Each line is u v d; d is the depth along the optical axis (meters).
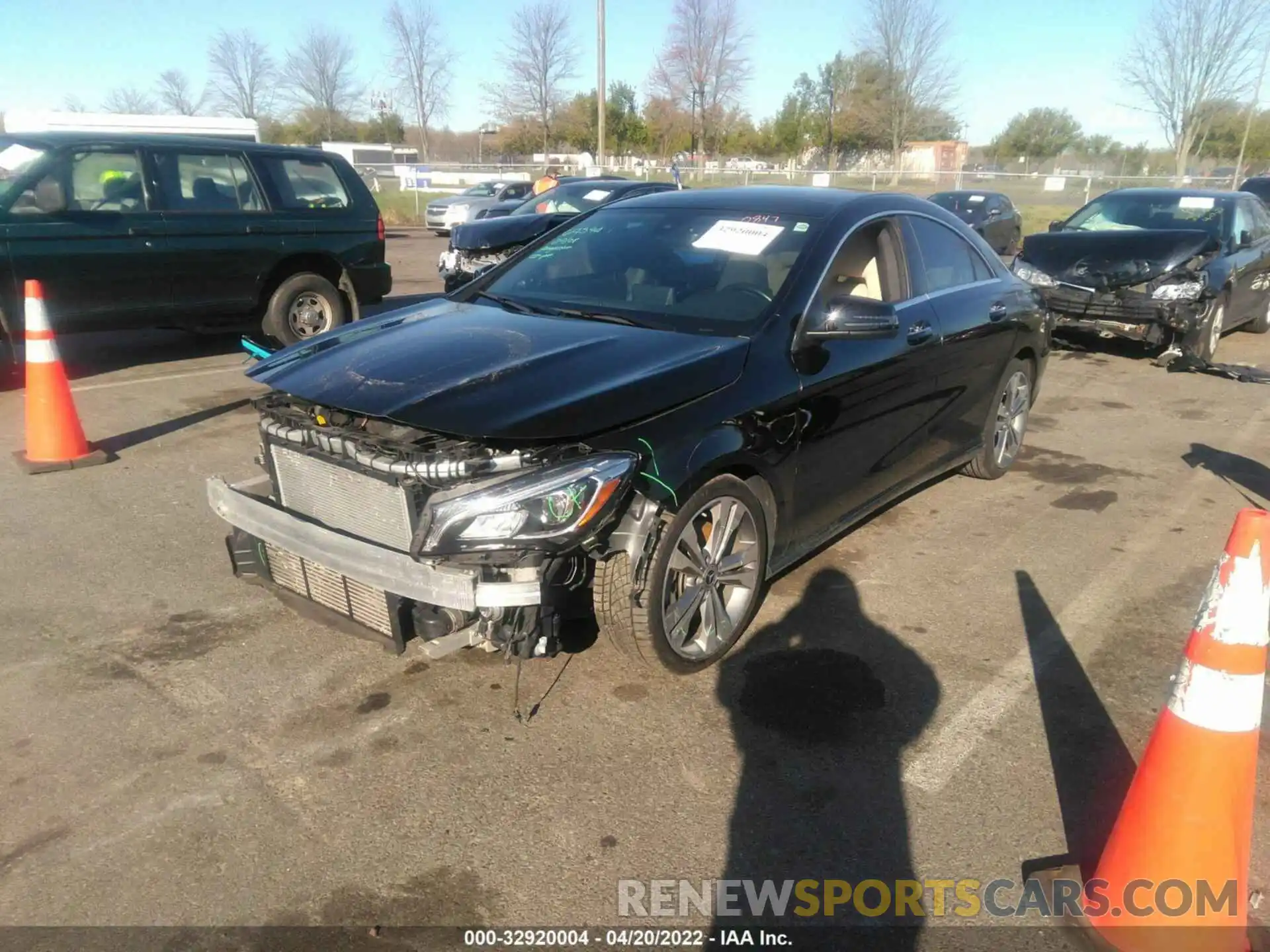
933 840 2.76
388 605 3.04
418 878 2.59
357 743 3.16
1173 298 8.84
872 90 42.94
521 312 3.99
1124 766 3.11
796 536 3.96
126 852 2.67
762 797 2.92
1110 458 6.42
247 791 2.92
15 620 3.92
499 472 2.85
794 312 3.78
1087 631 4.00
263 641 3.79
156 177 7.89
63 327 7.52
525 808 2.86
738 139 51.19
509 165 41.84
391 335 3.74
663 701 3.40
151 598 4.13
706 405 3.31
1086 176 34.16
